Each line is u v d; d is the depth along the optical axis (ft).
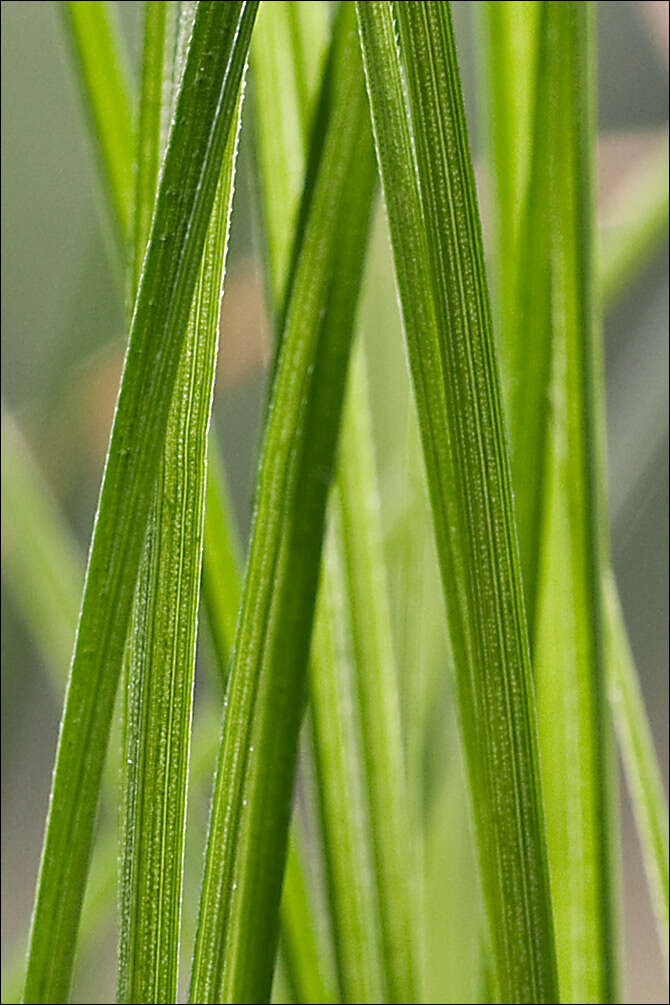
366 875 0.78
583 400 0.74
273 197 0.77
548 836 0.76
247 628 0.69
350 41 0.71
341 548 0.78
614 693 0.78
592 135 0.73
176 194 0.61
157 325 0.61
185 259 0.61
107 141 0.77
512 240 0.76
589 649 0.75
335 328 0.70
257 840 0.68
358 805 0.78
